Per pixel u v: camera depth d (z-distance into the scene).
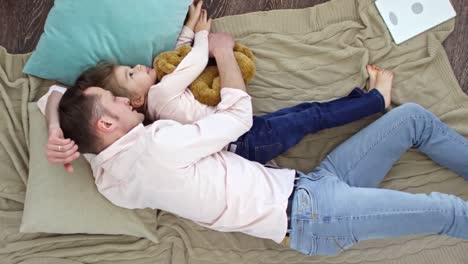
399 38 1.56
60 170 1.42
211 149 1.24
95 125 1.22
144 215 1.48
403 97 1.54
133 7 1.42
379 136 1.42
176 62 1.36
